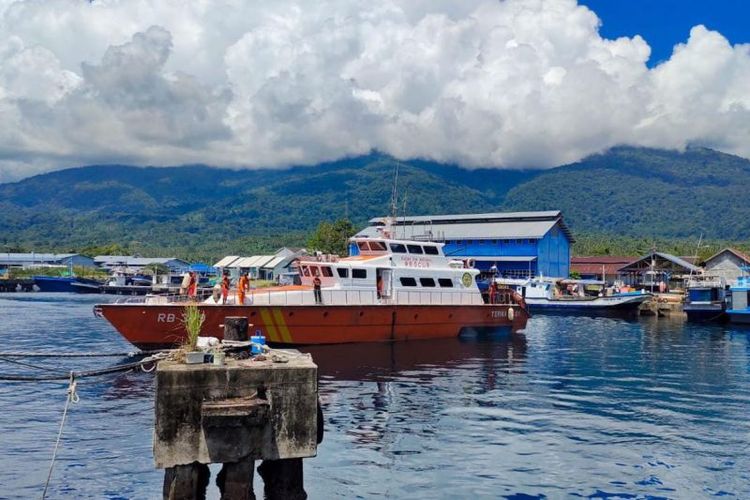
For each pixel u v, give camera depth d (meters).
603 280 72.69
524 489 11.75
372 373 22.50
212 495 10.79
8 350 27.77
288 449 8.47
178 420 8.16
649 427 15.70
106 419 15.64
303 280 29.45
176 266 118.12
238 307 25.12
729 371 24.08
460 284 32.53
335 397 18.66
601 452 13.76
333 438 14.52
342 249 82.62
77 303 64.19
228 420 8.02
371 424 15.73
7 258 117.38
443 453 13.59
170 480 8.65
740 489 11.81
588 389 20.34
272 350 10.43
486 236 68.50
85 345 29.89
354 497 11.27
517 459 13.29
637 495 11.53
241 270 94.94
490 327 33.00
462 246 69.94
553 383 21.27
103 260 121.38
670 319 50.31
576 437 14.80
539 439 14.63
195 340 9.24
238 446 8.25
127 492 11.13
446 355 27.05
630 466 12.94
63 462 12.52
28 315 47.50
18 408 16.59
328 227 87.31
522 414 16.89
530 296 56.31
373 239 30.52
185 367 8.31
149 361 9.92
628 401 18.58
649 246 123.38
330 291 28.27
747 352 29.66
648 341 34.38
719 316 46.56
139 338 24.00
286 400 8.50
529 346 31.11
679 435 15.01
